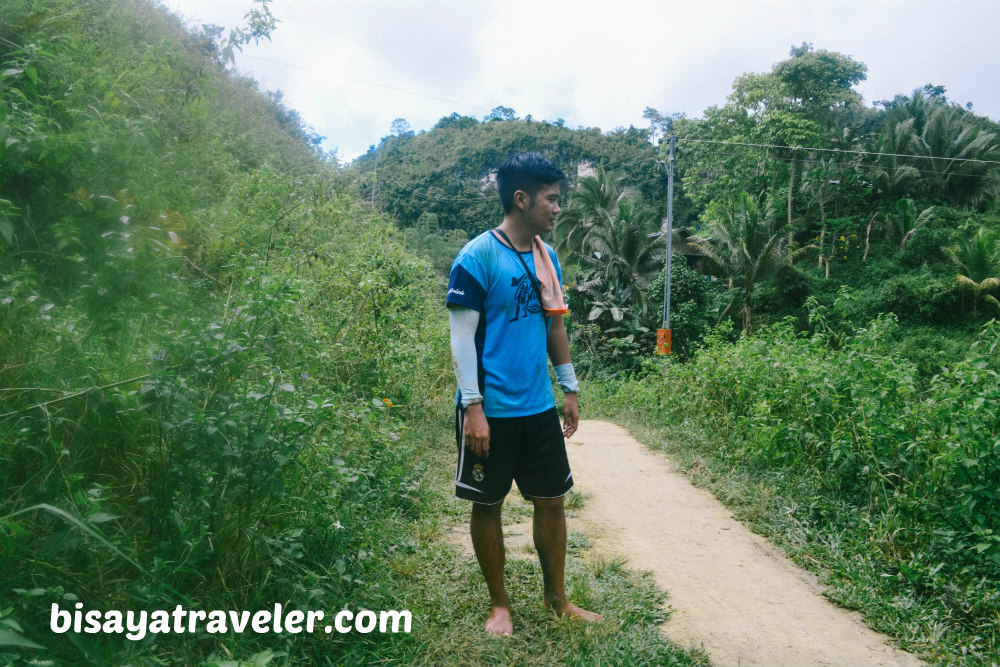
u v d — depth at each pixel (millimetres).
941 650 2439
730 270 29734
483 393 2332
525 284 2363
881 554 3164
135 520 1983
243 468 2004
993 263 32688
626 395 8938
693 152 44500
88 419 2016
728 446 5332
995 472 2984
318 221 6949
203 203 5043
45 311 2301
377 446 3439
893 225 40656
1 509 1759
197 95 5738
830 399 4320
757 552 3441
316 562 2309
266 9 4648
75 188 2895
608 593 2727
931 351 29609
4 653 1374
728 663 2342
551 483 2418
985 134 44375
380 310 5270
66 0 4754
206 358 2039
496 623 2355
